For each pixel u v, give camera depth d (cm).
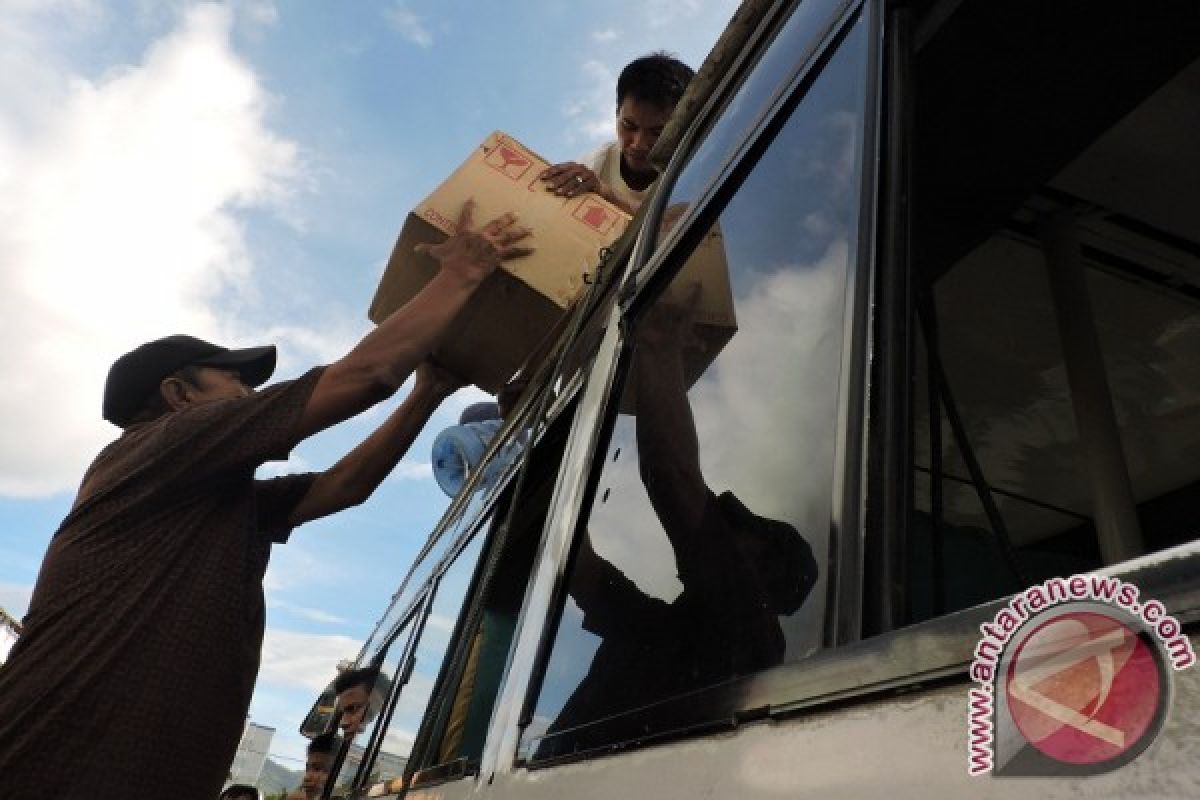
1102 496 132
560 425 203
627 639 111
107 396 239
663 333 143
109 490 195
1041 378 184
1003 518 215
